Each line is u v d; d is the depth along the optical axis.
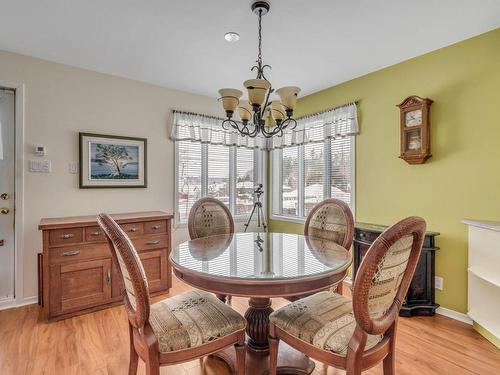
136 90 3.36
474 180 2.39
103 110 3.14
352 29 2.27
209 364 1.90
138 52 2.67
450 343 2.12
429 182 2.67
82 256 2.55
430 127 2.65
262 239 2.31
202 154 3.91
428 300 2.59
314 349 1.36
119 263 1.42
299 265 1.61
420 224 1.20
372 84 3.13
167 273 3.04
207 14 2.07
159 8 2.01
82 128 3.02
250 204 4.41
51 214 2.86
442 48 2.57
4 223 2.73
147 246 2.90
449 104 2.53
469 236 2.34
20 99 2.70
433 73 2.63
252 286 1.42
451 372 1.79
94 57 2.77
